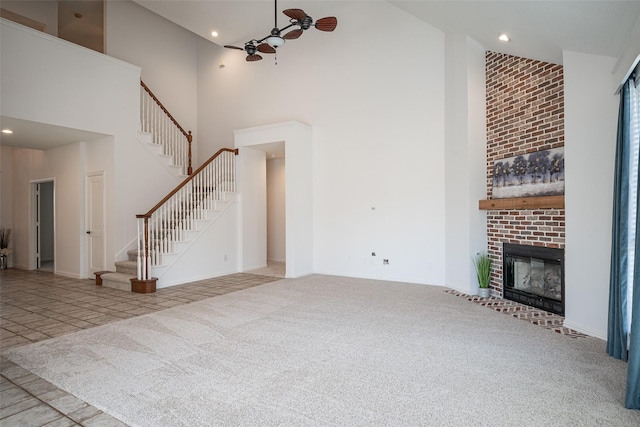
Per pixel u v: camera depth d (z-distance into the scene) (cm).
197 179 676
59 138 658
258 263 797
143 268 567
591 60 344
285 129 691
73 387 254
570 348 316
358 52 671
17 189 857
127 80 668
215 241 698
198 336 354
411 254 615
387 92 637
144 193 698
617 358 294
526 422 205
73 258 709
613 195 309
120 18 770
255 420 209
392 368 278
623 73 288
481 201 519
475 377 262
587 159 349
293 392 242
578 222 359
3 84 495
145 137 703
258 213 798
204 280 657
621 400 228
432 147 591
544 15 317
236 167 755
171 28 878
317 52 725
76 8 823
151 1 677
